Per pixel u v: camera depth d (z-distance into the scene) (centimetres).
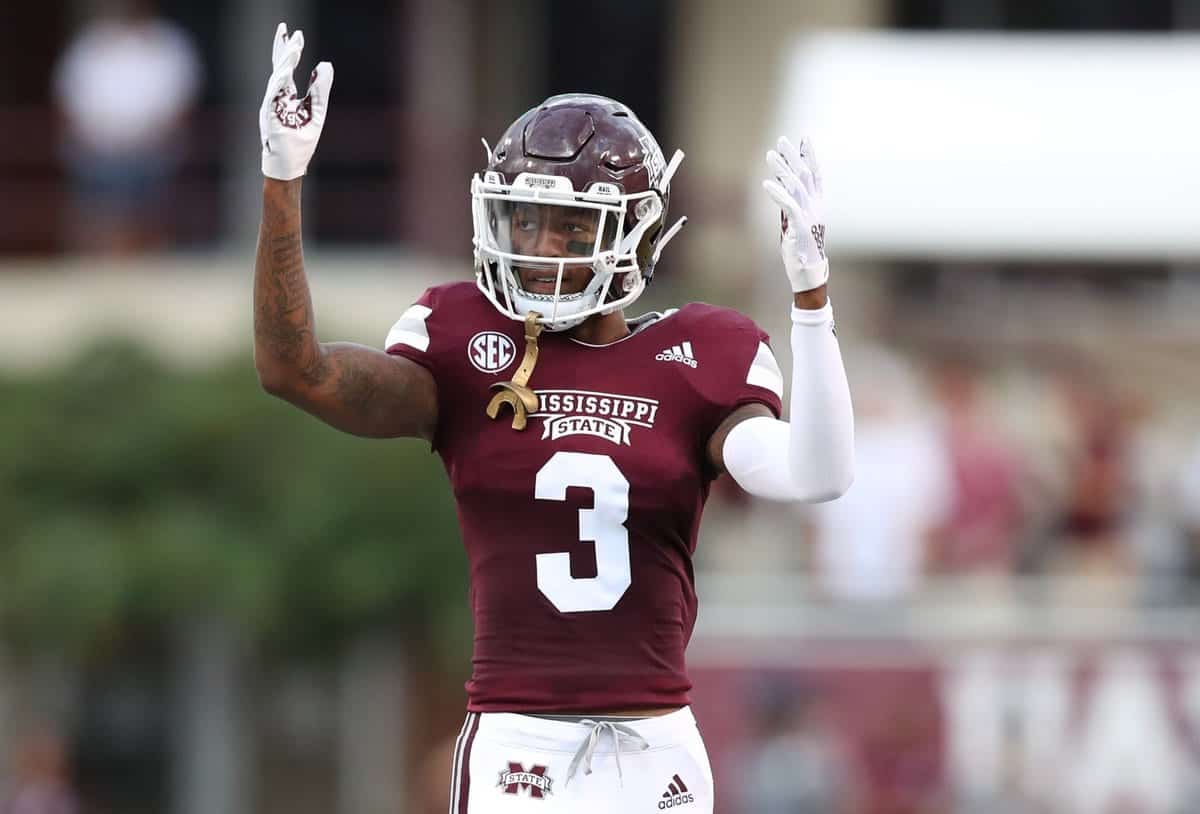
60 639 3706
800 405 1191
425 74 4922
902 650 3012
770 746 2969
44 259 4894
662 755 1262
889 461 3272
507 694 1255
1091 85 4112
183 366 3981
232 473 3816
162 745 3912
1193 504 3509
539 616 1252
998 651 3014
